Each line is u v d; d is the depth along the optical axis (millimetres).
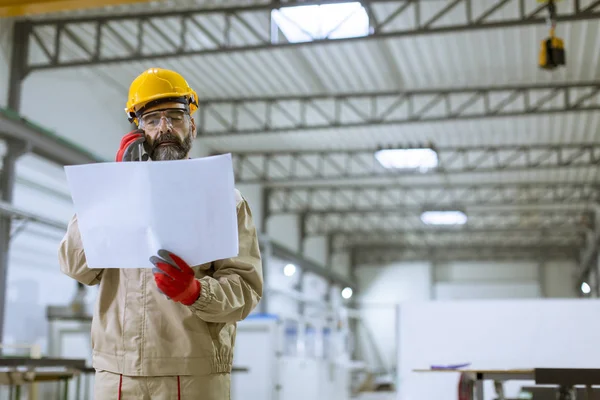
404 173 19656
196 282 1955
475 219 28156
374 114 15281
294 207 25406
